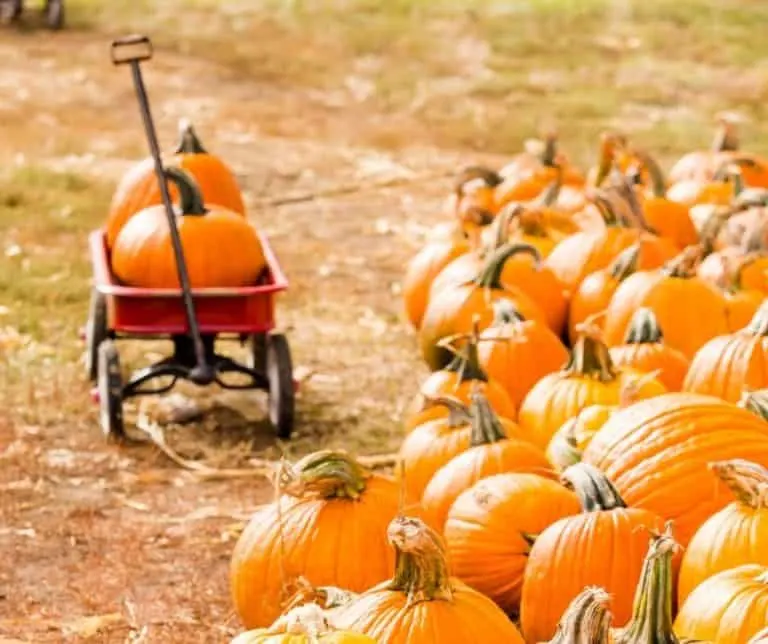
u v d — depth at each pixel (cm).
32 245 1580
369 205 1841
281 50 2803
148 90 2448
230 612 844
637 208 1224
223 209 1112
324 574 717
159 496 998
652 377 893
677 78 2655
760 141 2198
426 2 3347
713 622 621
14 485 1003
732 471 688
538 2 3362
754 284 1157
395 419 1139
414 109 2384
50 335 1298
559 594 700
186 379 1096
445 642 609
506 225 1160
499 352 1019
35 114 2250
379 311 1412
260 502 995
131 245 1079
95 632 826
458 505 769
